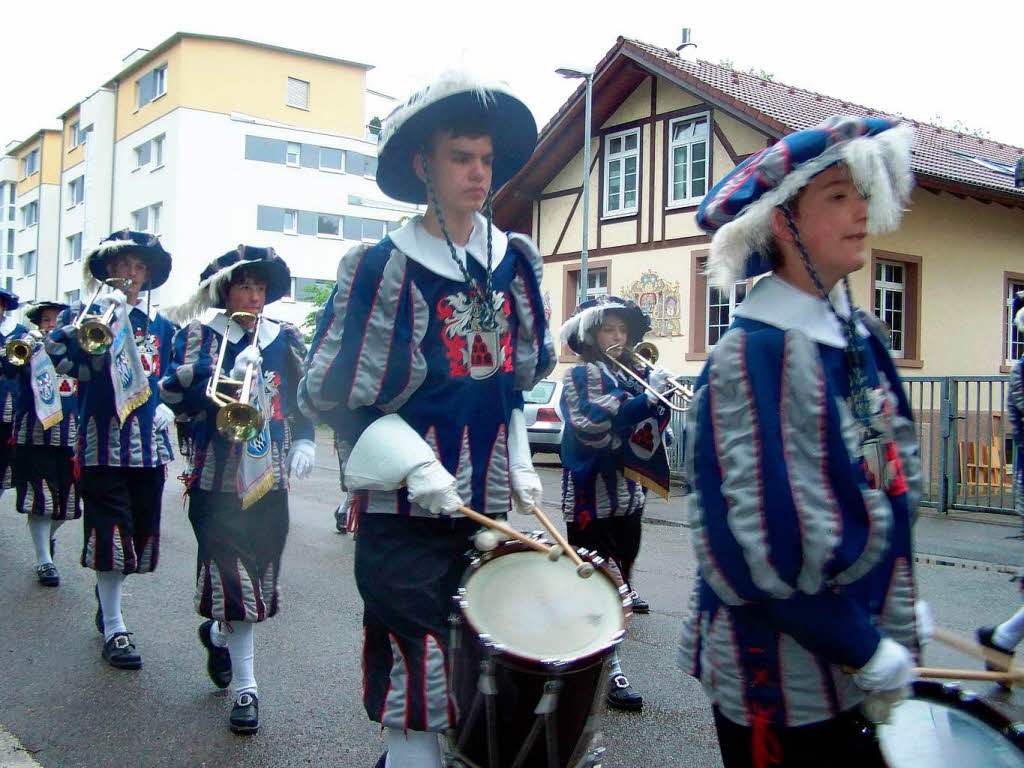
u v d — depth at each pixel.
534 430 14.46
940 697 1.97
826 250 1.92
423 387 2.54
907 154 1.94
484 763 2.29
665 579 6.71
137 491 4.72
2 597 5.92
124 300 4.73
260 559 4.07
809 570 1.74
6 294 7.23
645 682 4.50
